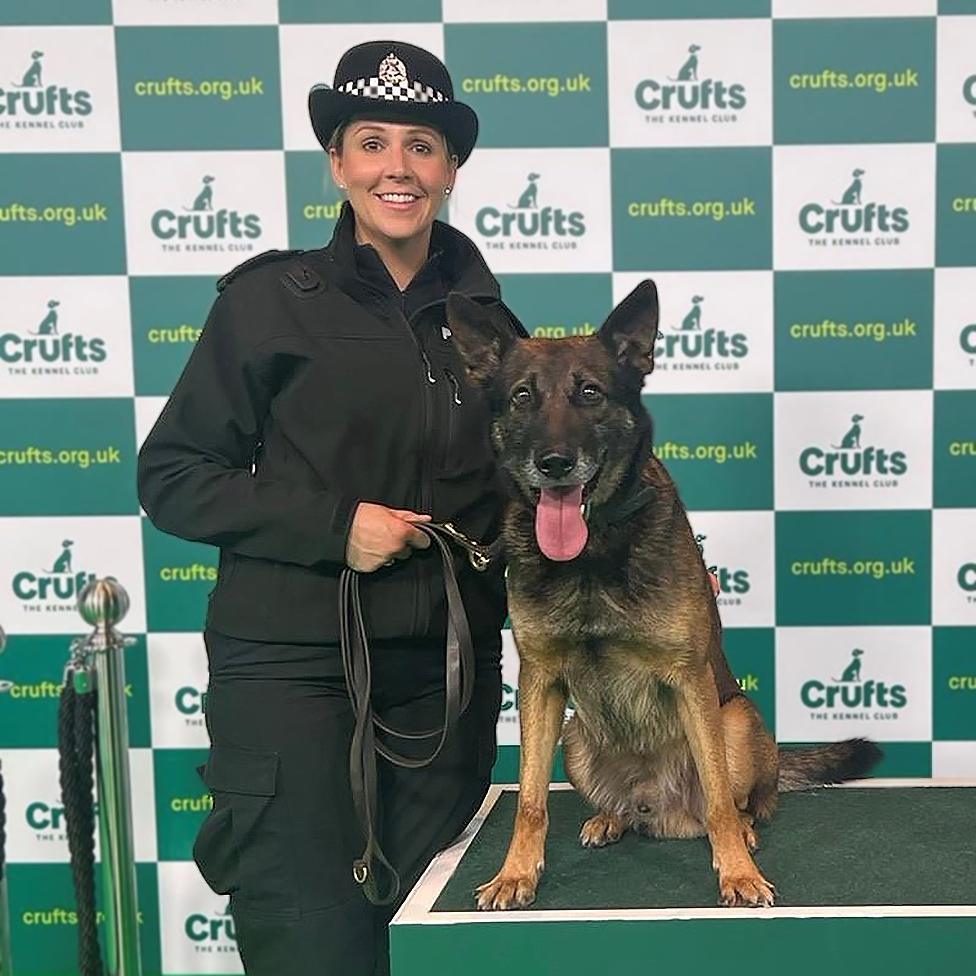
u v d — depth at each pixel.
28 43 2.65
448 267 2.04
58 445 2.75
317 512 1.76
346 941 1.85
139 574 2.78
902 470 2.72
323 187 2.69
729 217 2.68
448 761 1.98
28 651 2.78
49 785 2.81
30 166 2.68
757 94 2.64
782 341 2.71
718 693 1.95
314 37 2.64
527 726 1.80
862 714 2.79
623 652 1.78
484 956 1.57
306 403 1.83
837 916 1.53
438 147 1.92
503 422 1.83
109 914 2.23
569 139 2.67
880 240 2.67
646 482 1.80
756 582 2.77
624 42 2.64
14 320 2.72
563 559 1.68
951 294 2.67
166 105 2.67
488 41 2.65
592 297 2.72
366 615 1.86
